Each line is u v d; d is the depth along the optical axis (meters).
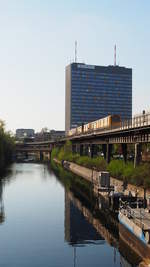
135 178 62.19
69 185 93.75
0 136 144.50
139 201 48.19
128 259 34.66
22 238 42.38
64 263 33.75
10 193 78.75
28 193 78.88
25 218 53.22
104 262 33.97
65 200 69.75
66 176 118.19
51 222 50.62
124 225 39.44
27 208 61.22
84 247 38.78
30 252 37.06
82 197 73.88
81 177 111.94
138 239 33.59
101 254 36.41
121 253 36.78
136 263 33.28
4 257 35.56
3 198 72.00
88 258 35.03
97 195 69.12
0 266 32.94
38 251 37.44
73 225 48.69
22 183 97.50
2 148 146.00
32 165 178.50
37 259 34.88
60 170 144.12
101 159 100.69
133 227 35.34
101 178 68.62
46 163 199.38
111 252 37.12
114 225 49.50
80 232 44.88
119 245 39.69
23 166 169.62
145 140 62.91
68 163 151.38
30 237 42.81
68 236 43.09
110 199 55.38
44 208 61.25
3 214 56.19
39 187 89.31
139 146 67.56
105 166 89.62
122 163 81.25
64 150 177.75
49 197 73.44
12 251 37.47
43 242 40.78
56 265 33.25
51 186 91.44
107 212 57.22
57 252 37.22
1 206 63.06
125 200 51.47
